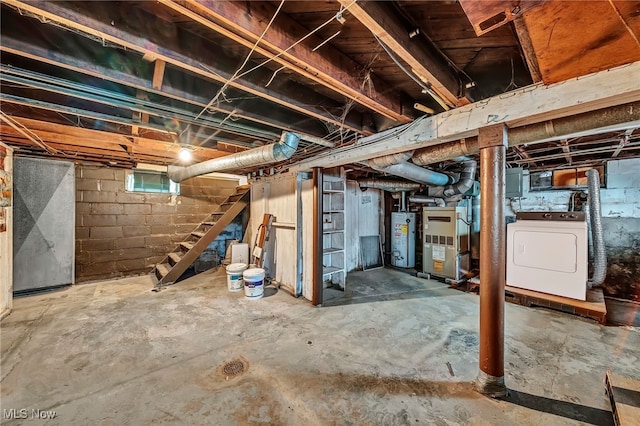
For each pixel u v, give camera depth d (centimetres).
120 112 219
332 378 193
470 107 182
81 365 206
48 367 203
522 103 159
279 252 421
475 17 93
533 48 111
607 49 109
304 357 220
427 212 474
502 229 173
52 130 254
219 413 160
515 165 426
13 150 336
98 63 142
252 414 160
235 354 223
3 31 117
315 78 151
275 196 432
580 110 150
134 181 461
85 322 281
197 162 412
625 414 138
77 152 353
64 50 132
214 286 415
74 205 405
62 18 102
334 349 232
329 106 212
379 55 157
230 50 153
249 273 365
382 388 183
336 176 416
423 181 398
